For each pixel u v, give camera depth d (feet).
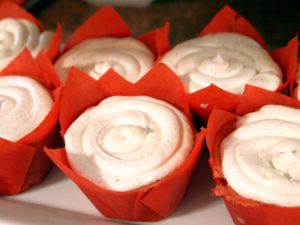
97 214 0.82
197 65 0.94
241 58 0.95
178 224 0.80
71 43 1.08
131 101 0.88
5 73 0.98
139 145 0.79
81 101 0.90
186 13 1.25
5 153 0.80
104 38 1.07
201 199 0.83
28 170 0.84
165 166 0.76
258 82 0.89
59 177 0.89
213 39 1.00
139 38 1.08
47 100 0.90
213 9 1.24
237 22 1.04
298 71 0.94
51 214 0.79
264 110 0.83
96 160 0.78
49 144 0.89
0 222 0.78
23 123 0.86
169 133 0.81
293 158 0.72
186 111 0.88
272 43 1.11
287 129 0.78
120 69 0.97
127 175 0.76
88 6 1.32
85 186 0.76
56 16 1.29
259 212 0.71
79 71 0.88
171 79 0.87
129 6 1.29
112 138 0.80
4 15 1.13
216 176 0.76
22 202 0.85
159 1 1.30
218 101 0.87
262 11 1.21
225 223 0.79
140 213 0.79
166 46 1.01
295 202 0.69
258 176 0.71
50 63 0.92
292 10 1.20
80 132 0.83
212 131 0.80
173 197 0.78
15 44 1.04
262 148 0.76
